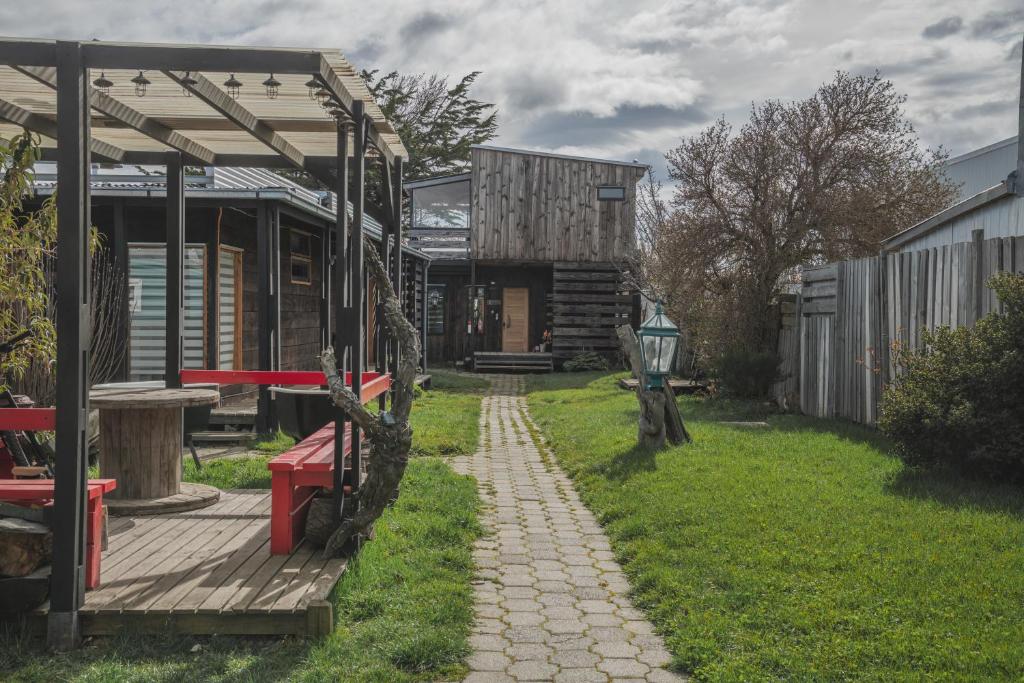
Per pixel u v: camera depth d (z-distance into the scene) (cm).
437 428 1178
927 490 675
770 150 1538
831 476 754
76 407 416
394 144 698
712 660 402
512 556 604
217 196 1041
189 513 638
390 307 532
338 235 546
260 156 748
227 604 432
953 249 879
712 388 1484
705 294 1622
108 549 536
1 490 434
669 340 944
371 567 519
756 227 1529
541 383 2103
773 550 543
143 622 425
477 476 899
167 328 737
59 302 413
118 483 651
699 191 1588
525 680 393
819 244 1612
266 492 720
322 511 542
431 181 2700
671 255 1678
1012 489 667
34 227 703
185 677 381
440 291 2806
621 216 2536
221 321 1190
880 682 364
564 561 593
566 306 2534
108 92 550
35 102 556
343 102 506
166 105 586
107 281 1080
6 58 411
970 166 2111
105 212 1134
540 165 2525
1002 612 426
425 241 2686
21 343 734
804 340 1301
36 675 383
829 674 374
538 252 2528
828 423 1122
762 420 1218
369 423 501
